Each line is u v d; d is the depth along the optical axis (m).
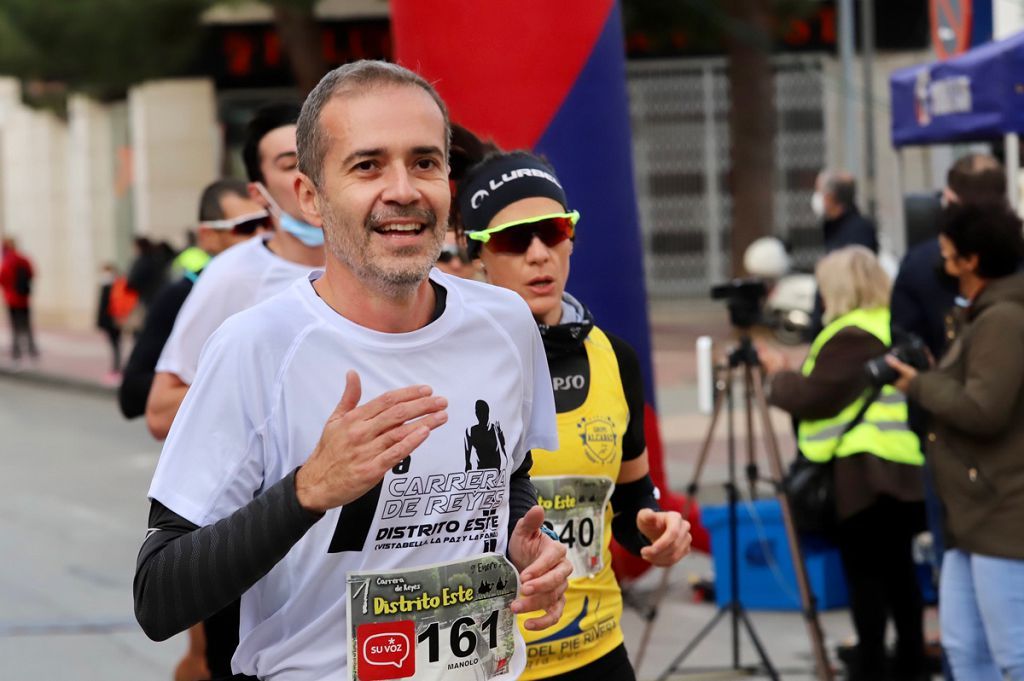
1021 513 11.21
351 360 6.11
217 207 14.75
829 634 16.92
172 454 6.02
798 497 14.61
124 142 70.81
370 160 5.95
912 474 14.19
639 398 8.91
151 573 5.79
